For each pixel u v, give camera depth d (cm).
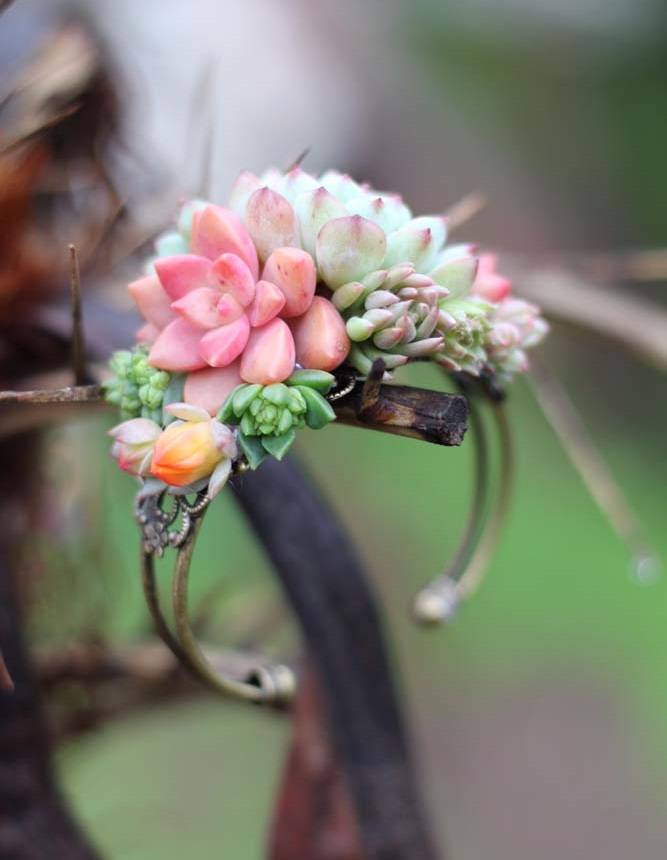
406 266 50
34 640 72
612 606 174
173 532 50
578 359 226
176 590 51
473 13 238
